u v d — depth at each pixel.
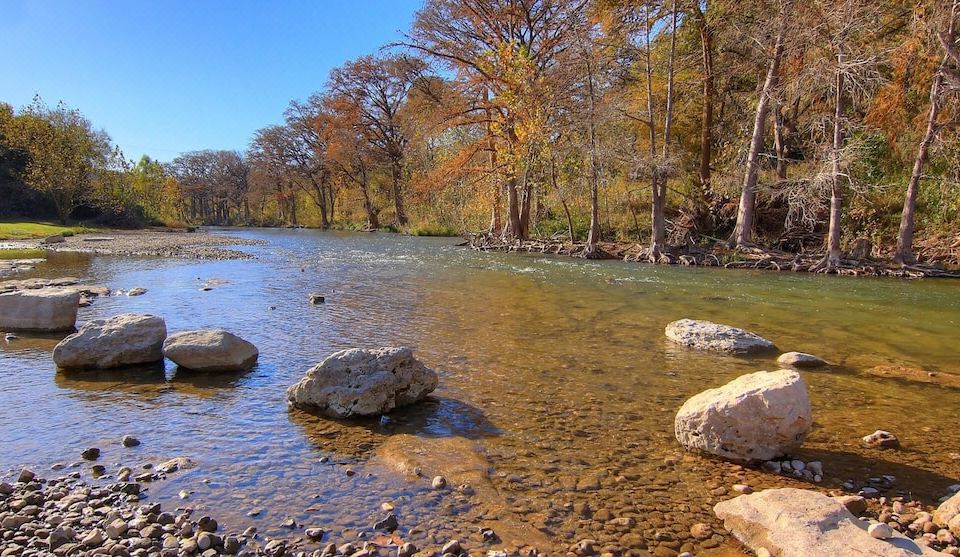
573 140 25.86
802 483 4.59
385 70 51.94
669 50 25.98
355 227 63.16
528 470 4.74
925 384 7.27
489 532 3.79
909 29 20.95
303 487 4.41
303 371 7.59
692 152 30.77
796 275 18.81
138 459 4.89
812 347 9.16
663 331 10.17
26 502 4.12
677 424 5.34
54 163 45.84
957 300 13.73
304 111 66.06
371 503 4.17
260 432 5.50
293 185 77.12
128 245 31.05
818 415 6.16
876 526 3.51
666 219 28.25
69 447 5.13
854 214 23.55
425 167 46.03
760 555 3.54
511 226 31.39
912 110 22.03
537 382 7.17
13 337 9.29
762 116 22.78
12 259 22.34
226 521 3.91
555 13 29.06
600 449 5.19
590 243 25.45
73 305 9.98
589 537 3.77
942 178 20.14
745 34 23.16
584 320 11.09
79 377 7.24
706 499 4.31
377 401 5.93
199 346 7.43
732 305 12.88
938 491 4.46
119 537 3.71
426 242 37.06
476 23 30.25
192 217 98.88
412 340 9.38
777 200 26.42
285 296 13.79
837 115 19.98
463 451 5.07
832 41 19.92
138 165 66.31
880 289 15.52
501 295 14.15
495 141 30.59
